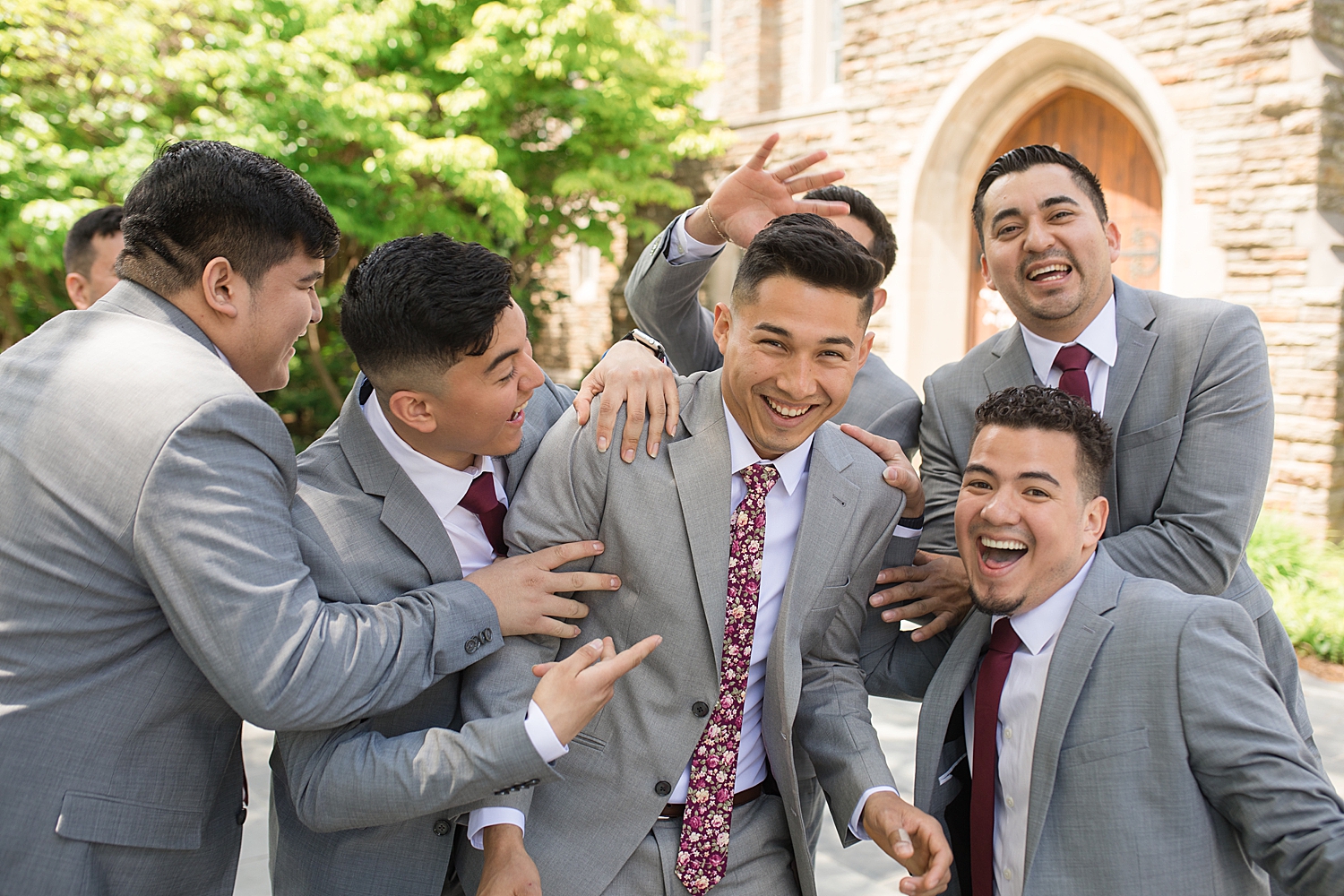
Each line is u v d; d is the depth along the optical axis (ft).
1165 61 19.86
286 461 4.59
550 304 37.37
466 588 4.87
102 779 4.23
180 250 4.56
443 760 4.37
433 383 4.64
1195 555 5.68
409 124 26.02
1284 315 18.42
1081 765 4.78
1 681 4.15
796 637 5.24
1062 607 5.10
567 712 4.46
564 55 25.75
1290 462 18.37
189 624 4.07
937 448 6.84
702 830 5.16
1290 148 18.33
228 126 20.21
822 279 4.61
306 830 5.21
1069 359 6.20
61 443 4.23
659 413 5.24
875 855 9.64
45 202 17.51
